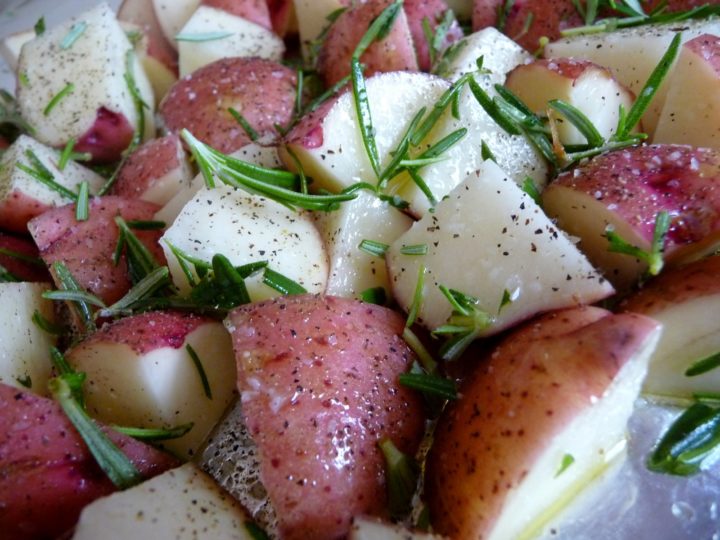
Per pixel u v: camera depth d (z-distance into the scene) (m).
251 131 0.17
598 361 0.10
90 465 0.11
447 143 0.14
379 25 0.17
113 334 0.13
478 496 0.11
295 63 0.22
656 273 0.12
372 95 0.15
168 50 0.23
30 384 0.14
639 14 0.18
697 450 0.12
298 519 0.11
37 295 0.15
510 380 0.11
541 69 0.15
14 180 0.17
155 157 0.17
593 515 0.12
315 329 0.12
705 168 0.13
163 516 0.11
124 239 0.15
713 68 0.14
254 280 0.13
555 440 0.10
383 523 0.11
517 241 0.12
